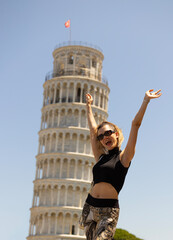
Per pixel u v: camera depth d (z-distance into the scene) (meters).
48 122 89.56
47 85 93.19
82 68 92.38
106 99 93.81
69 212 80.62
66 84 90.38
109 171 6.44
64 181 82.62
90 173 85.19
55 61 96.00
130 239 85.31
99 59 95.88
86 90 89.88
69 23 94.62
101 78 95.62
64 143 86.12
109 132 6.81
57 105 88.81
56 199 82.88
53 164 85.00
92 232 6.58
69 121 87.69
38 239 79.94
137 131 6.39
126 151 6.41
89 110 8.40
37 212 83.31
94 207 6.48
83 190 83.44
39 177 86.12
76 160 84.19
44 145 88.75
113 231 6.28
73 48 93.44
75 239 78.81
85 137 86.44
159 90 6.42
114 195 6.45
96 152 7.48
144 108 6.36
